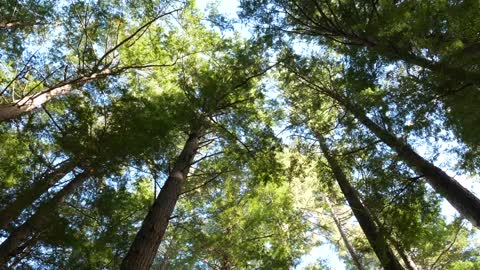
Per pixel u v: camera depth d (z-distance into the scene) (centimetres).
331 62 983
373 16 723
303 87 1027
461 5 478
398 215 728
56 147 761
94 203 732
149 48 1067
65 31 950
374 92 770
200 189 1091
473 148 691
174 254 1116
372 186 749
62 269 716
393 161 754
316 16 805
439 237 947
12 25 901
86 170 698
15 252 696
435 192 746
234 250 995
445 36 555
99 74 837
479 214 632
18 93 940
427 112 676
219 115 909
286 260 978
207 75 879
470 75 540
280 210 1084
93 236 800
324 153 904
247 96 933
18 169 756
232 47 1045
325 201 1334
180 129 798
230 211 1057
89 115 696
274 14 857
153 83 1098
